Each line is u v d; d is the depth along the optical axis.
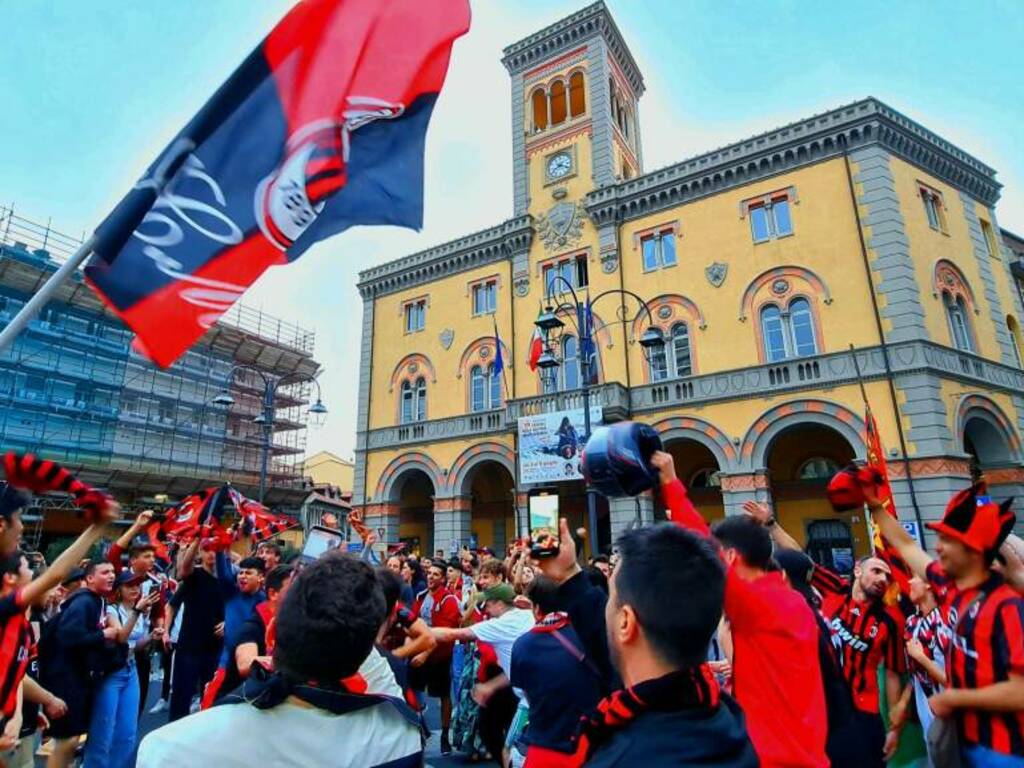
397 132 4.73
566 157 27.31
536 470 22.48
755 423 19.94
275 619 2.03
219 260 3.95
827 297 19.88
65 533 28.28
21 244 28.33
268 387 20.05
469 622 8.06
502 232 27.77
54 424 28.30
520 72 30.25
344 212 4.45
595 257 25.11
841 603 5.03
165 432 33.22
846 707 3.90
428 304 29.91
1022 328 22.86
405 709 2.20
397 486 28.41
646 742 1.52
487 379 27.00
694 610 1.68
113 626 6.33
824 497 21.39
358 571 2.09
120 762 6.08
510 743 5.57
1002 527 3.54
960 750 3.52
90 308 30.30
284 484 40.66
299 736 1.88
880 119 20.19
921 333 18.20
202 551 7.56
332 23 4.58
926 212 21.00
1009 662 3.26
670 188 23.64
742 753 1.56
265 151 4.23
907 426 17.67
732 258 21.98
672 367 22.50
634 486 2.99
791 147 21.38
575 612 3.43
